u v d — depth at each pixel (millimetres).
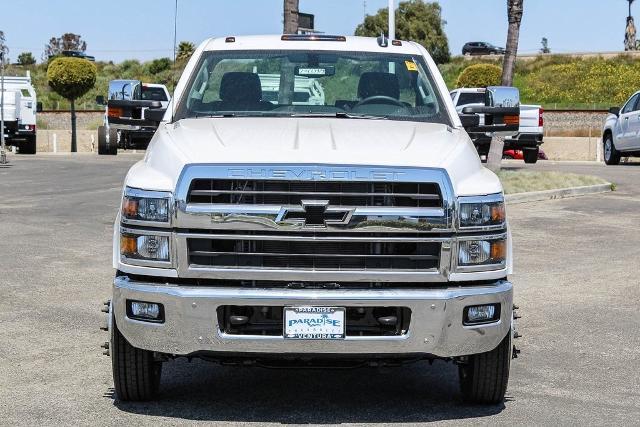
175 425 6289
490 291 6211
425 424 6371
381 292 6047
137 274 6227
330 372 7809
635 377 7676
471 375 6641
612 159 29828
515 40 23953
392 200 6102
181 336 6098
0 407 6668
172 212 6102
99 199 19406
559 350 8562
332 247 6078
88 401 6828
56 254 13047
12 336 8781
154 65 79938
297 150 6301
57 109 64688
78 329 9070
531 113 30562
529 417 6562
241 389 7242
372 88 7957
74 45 98938
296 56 8164
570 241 14586
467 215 6168
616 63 68438
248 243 6094
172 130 7082
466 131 7941
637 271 12336
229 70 8039
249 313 6121
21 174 25922
